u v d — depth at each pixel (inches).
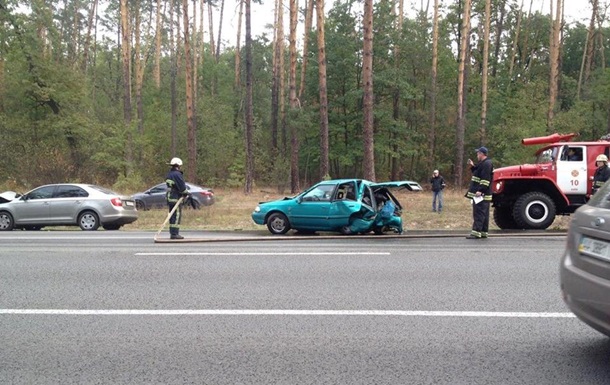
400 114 1558.8
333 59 1432.1
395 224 485.7
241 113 1847.9
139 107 1551.4
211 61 1971.0
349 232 492.7
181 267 312.8
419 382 147.3
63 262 334.0
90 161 1235.2
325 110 963.3
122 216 604.4
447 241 435.2
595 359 163.3
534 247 393.4
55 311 219.9
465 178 1601.9
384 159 1681.8
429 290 251.9
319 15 954.1
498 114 1544.0
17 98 1330.0
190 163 1192.2
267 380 149.4
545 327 194.9
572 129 1221.7
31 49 1291.8
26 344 180.5
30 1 1290.6
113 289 257.6
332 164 1665.8
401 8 1494.8
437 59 1561.3
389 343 178.7
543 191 534.3
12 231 586.2
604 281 144.3
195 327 197.2
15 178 1185.4
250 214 725.9
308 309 219.5
